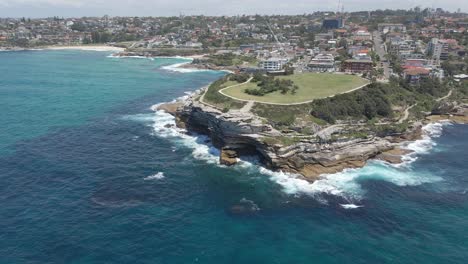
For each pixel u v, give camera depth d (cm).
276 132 9406
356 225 6788
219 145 10388
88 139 11162
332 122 10319
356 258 5912
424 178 8712
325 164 9069
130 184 8244
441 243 6288
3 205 7194
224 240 6331
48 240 6169
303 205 7481
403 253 6025
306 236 6469
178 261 5797
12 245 6009
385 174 8912
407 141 11062
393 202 7606
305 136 9419
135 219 6869
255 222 6875
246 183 8419
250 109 10644
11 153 9812
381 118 11106
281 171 8962
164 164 9412
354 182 8488
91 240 6212
